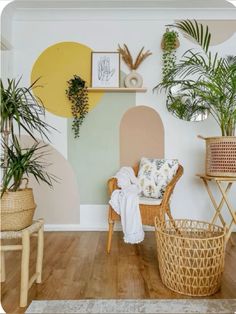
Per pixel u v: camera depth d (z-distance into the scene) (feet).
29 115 5.71
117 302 5.06
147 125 10.06
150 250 7.95
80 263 6.95
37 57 10.02
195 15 9.91
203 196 10.02
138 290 5.54
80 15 9.92
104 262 7.02
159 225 6.46
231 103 7.20
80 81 9.72
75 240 8.89
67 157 10.10
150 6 9.59
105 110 10.07
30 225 5.45
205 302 5.05
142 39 10.02
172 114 10.01
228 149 7.06
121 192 7.86
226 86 7.18
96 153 10.10
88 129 10.09
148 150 10.06
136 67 9.93
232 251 7.84
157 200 7.79
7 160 5.37
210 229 6.70
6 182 5.14
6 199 5.05
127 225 7.50
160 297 5.25
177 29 9.95
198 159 10.00
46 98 10.03
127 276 6.19
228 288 5.61
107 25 10.02
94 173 10.12
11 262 6.97
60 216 10.11
